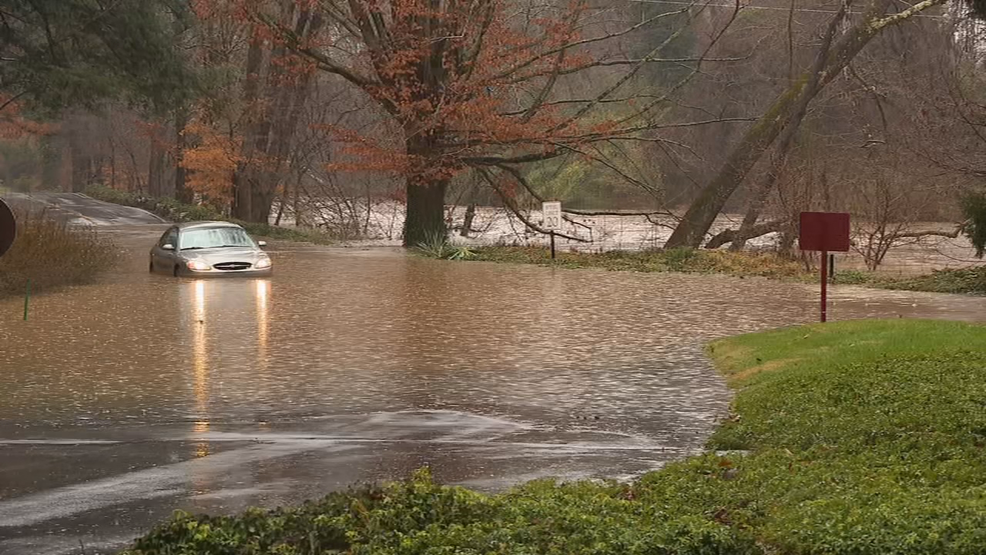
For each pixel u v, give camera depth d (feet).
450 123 148.05
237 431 41.42
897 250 139.33
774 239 143.84
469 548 23.39
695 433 40.65
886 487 27.02
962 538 22.18
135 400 47.42
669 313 78.18
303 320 73.87
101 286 95.45
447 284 100.01
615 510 27.02
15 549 26.53
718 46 224.94
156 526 26.32
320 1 156.66
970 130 114.32
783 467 31.35
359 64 161.17
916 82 142.82
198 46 176.65
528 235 173.17
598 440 39.63
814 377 44.91
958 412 35.47
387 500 26.76
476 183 183.93
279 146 197.67
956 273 98.89
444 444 39.04
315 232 189.88
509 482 33.09
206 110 187.93
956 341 52.06
